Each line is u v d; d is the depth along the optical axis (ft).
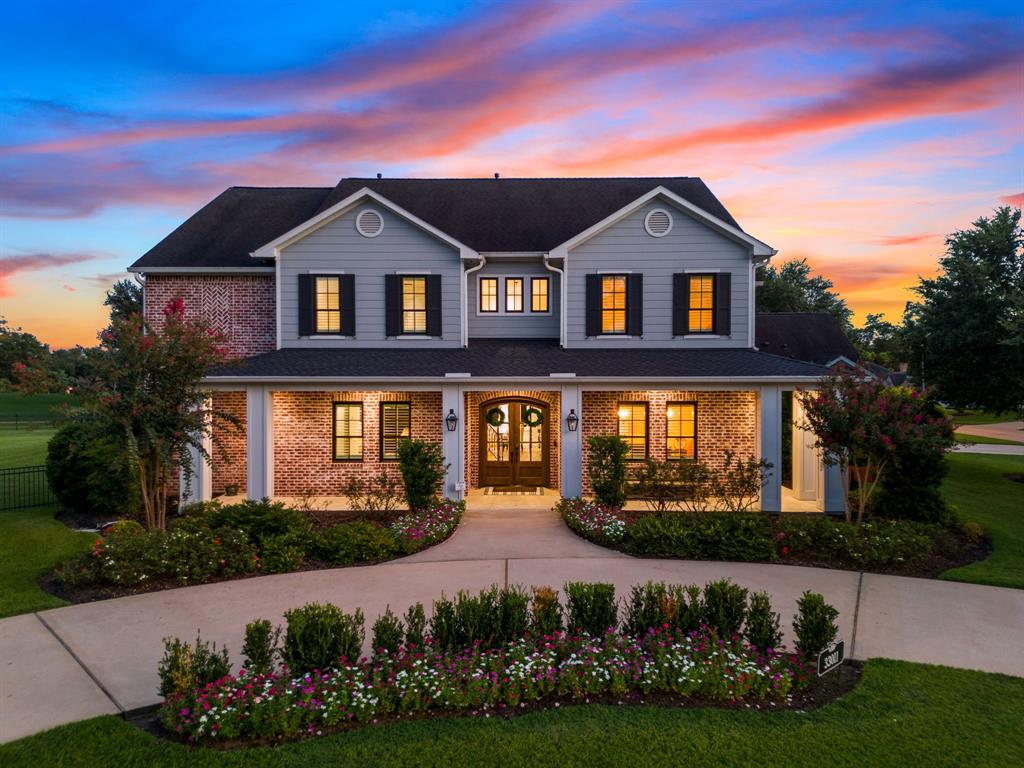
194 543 28.14
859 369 36.47
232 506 32.65
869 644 20.30
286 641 16.88
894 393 35.12
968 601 24.73
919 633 21.29
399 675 15.92
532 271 51.44
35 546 31.86
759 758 13.58
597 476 40.32
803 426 37.73
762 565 29.73
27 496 46.75
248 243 51.88
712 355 46.11
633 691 16.83
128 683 17.56
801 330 65.46
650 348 48.24
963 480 55.21
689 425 47.83
